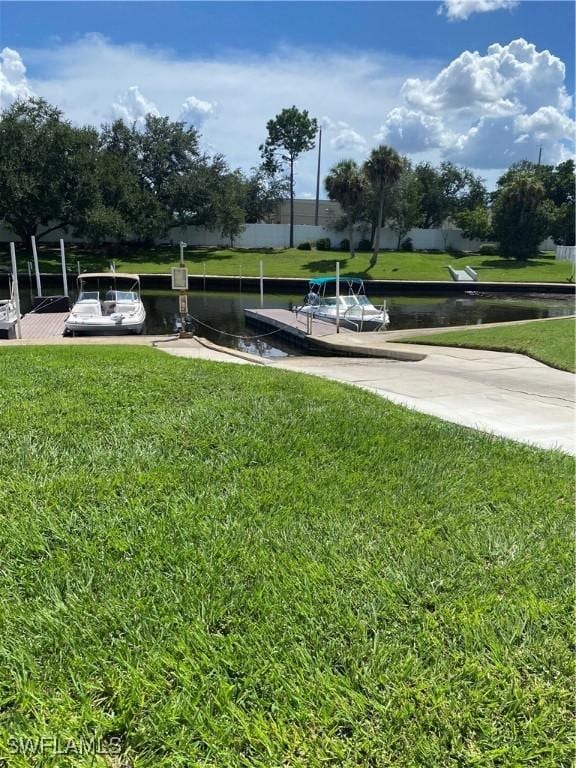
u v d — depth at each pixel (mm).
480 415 4879
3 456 2973
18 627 1703
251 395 4465
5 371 5004
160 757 1309
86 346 8484
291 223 43125
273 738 1360
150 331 16219
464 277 31953
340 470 3049
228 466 3000
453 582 2037
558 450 3768
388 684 1532
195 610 1812
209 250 39938
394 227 43812
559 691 1530
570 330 11047
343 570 2076
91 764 1277
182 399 4246
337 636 1720
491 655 1654
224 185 39062
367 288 28609
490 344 9539
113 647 1640
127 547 2168
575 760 1334
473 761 1319
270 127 43688
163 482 2766
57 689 1481
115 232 33500
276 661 1604
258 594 1910
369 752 1330
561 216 44750
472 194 54344
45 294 25781
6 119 31688
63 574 1982
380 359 9516
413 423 4035
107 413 3777
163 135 39375
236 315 20125
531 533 2457
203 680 1520
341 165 36000
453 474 3104
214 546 2203
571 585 2049
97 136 36562
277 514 2510
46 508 2445
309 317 14031
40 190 32250
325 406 4285
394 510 2613
